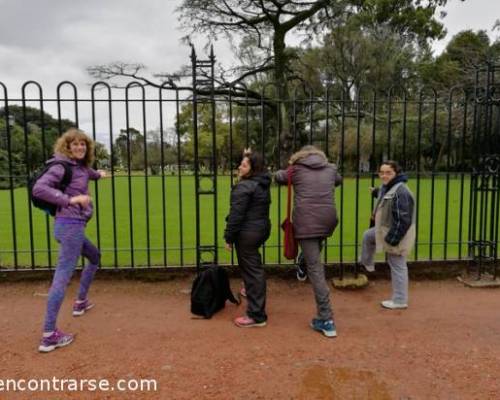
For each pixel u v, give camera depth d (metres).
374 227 4.66
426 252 6.31
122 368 3.09
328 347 3.44
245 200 3.68
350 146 15.86
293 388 2.83
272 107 9.29
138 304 4.43
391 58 23.78
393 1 21.09
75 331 3.74
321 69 21.78
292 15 18.02
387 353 3.34
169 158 15.84
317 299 3.72
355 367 3.12
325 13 18.08
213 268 4.20
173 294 4.72
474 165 5.21
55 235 3.41
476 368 3.10
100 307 4.32
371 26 23.34
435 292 4.84
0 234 7.72
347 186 15.73
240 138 14.97
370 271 5.02
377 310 4.29
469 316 4.13
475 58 20.05
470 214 5.46
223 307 4.31
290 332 3.74
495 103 5.02
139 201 12.46
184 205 11.55
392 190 4.17
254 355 3.29
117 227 8.30
